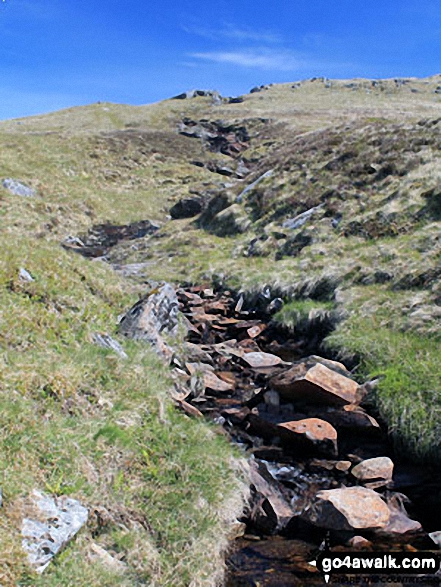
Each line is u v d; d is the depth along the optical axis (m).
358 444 10.09
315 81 123.88
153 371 10.91
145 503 7.09
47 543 5.59
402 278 15.66
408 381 10.83
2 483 5.93
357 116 71.62
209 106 88.62
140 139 61.19
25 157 44.25
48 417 7.56
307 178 28.59
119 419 8.38
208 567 6.58
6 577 5.05
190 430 9.15
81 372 9.00
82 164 48.19
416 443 9.55
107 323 12.16
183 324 15.63
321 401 10.94
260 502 8.16
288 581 6.68
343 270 17.73
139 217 38.41
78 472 6.79
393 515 8.02
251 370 13.29
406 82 117.56
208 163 57.44
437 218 19.62
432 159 24.75
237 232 27.88
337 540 7.55
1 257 11.74
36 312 10.32
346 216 23.08
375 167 26.44
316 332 15.47
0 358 8.24
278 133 66.50
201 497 7.56
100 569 5.74
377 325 13.75
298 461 9.66
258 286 19.30
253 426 10.62
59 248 15.88
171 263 25.00
